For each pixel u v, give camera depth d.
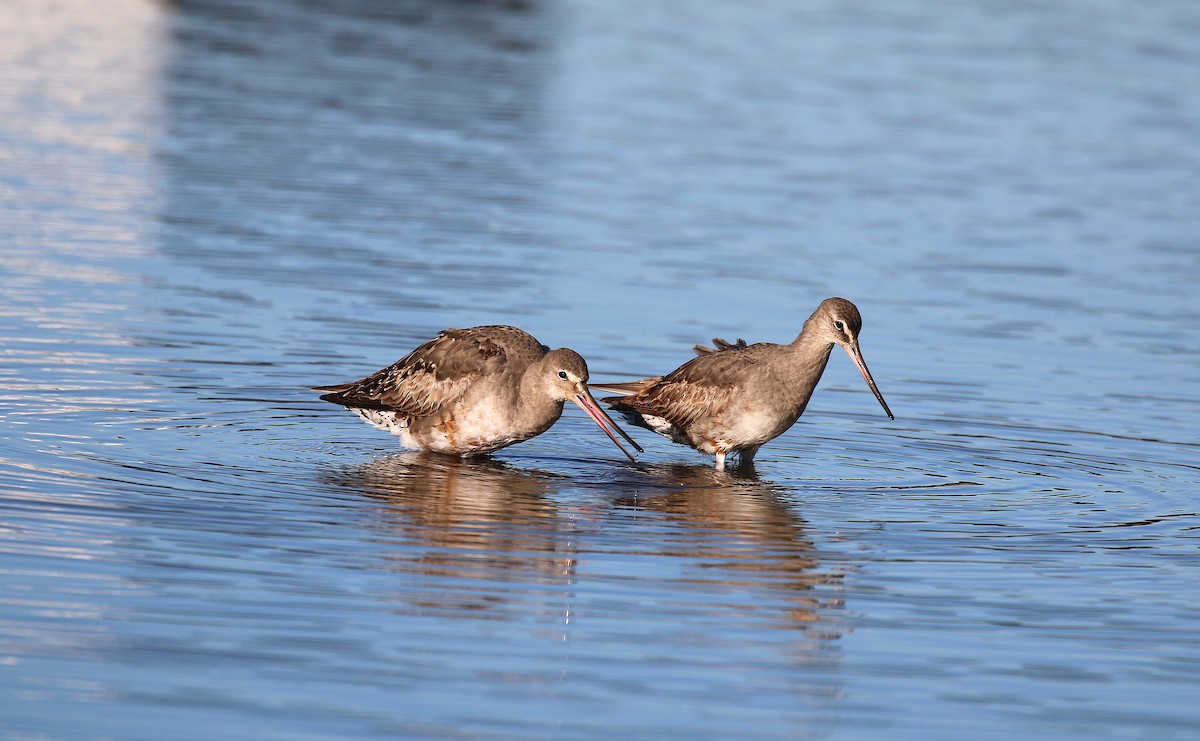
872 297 20.80
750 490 14.44
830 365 18.53
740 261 22.09
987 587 12.03
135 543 12.03
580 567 12.16
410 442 15.37
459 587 11.62
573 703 9.82
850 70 35.88
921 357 18.67
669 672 10.34
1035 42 40.28
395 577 11.74
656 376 16.69
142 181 24.27
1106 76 36.38
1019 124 31.50
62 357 16.83
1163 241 23.98
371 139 27.81
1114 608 11.66
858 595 11.80
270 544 12.26
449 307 19.31
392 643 10.55
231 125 28.05
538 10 42.41
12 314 18.05
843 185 26.53
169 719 9.36
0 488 12.98
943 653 10.80
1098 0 47.00
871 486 14.64
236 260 20.77
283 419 15.79
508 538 12.77
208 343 17.64
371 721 9.47
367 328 18.41
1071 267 22.55
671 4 44.12
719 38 39.19
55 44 34.06
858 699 10.06
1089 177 27.70
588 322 19.09
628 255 22.06
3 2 37.56
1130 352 19.05
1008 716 9.91
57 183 23.78
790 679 10.32
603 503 13.91
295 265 20.72
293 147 26.89
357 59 34.59
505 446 15.41
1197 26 43.25
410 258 21.30
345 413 16.25
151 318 18.33
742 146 28.81
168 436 14.91
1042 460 15.48
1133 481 14.88
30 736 9.08
